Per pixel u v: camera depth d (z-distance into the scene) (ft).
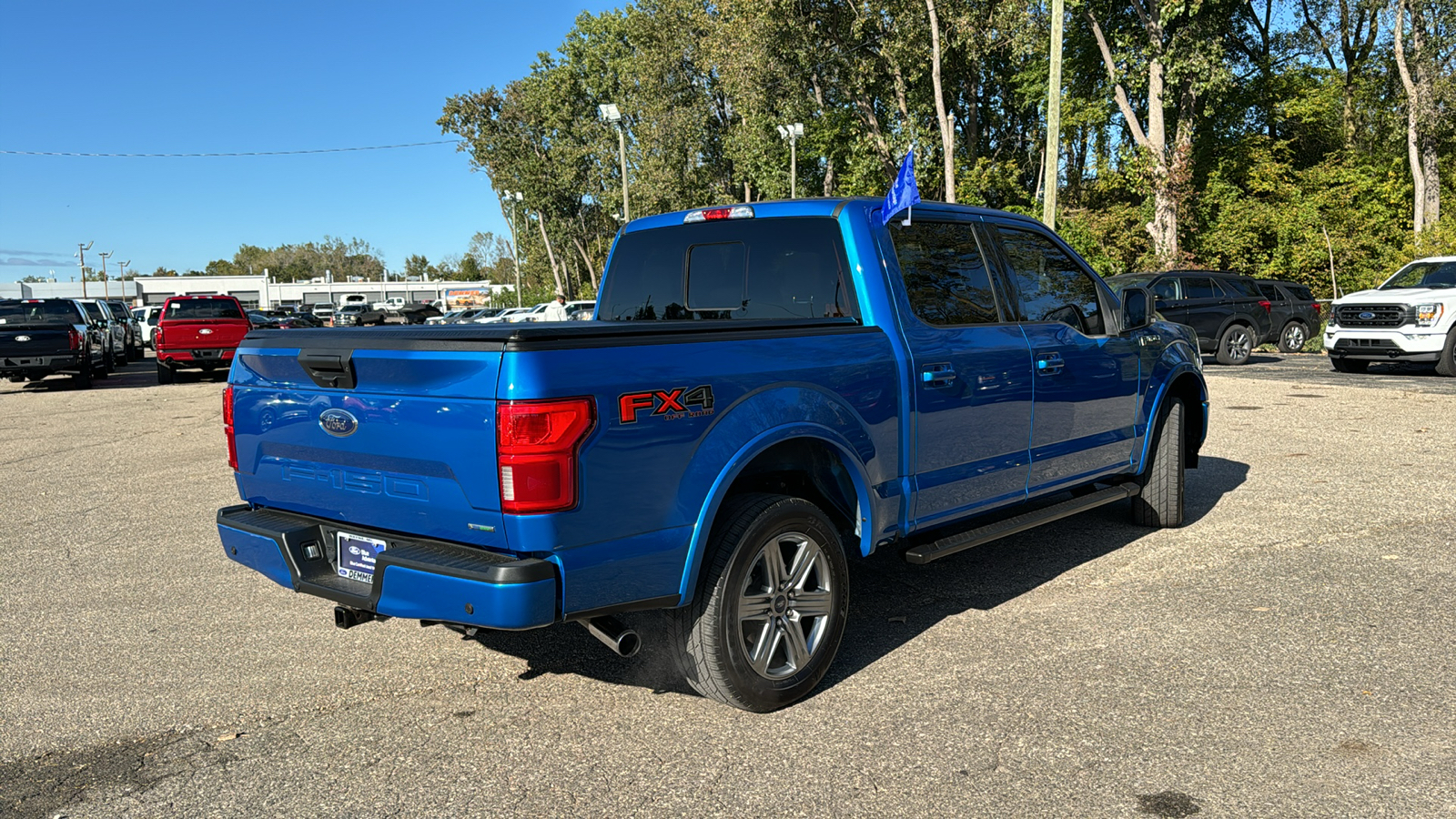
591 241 255.09
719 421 11.05
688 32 152.97
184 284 355.36
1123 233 106.11
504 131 229.45
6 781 10.48
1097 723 11.30
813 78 130.21
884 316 13.60
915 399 13.58
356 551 11.51
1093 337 17.61
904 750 10.75
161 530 22.68
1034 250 17.01
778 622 11.94
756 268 14.97
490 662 13.80
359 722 11.85
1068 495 23.62
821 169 158.61
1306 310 73.92
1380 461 27.22
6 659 14.25
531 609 9.69
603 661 13.76
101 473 30.94
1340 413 37.47
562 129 215.31
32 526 23.36
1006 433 15.44
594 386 9.91
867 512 12.96
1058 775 10.07
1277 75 125.39
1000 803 9.55
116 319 95.86
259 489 12.59
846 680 12.83
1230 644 13.71
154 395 59.82
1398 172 110.01
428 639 14.82
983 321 15.39
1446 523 20.24
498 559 9.87
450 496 10.14
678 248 16.07
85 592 17.67
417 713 12.05
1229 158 114.73
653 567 10.59
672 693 12.56
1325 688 12.13
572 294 270.26
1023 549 19.24
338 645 14.62
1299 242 98.02
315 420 11.43
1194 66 95.20
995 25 116.26
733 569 11.20
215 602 16.87
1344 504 22.24
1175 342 20.20
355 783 10.30
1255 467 27.07
